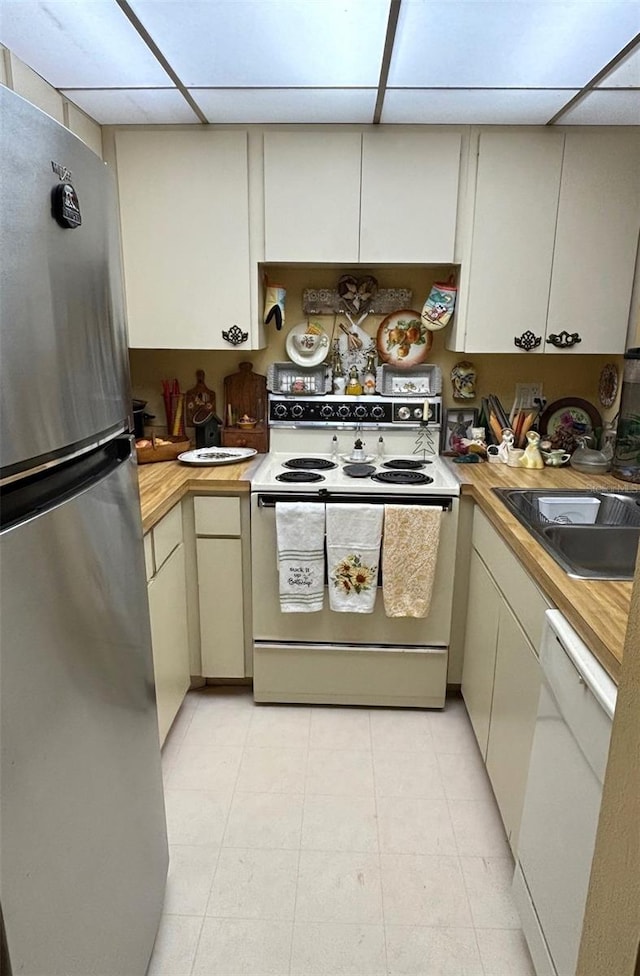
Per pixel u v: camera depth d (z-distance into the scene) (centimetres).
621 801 79
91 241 95
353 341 259
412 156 216
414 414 256
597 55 159
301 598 215
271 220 223
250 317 232
